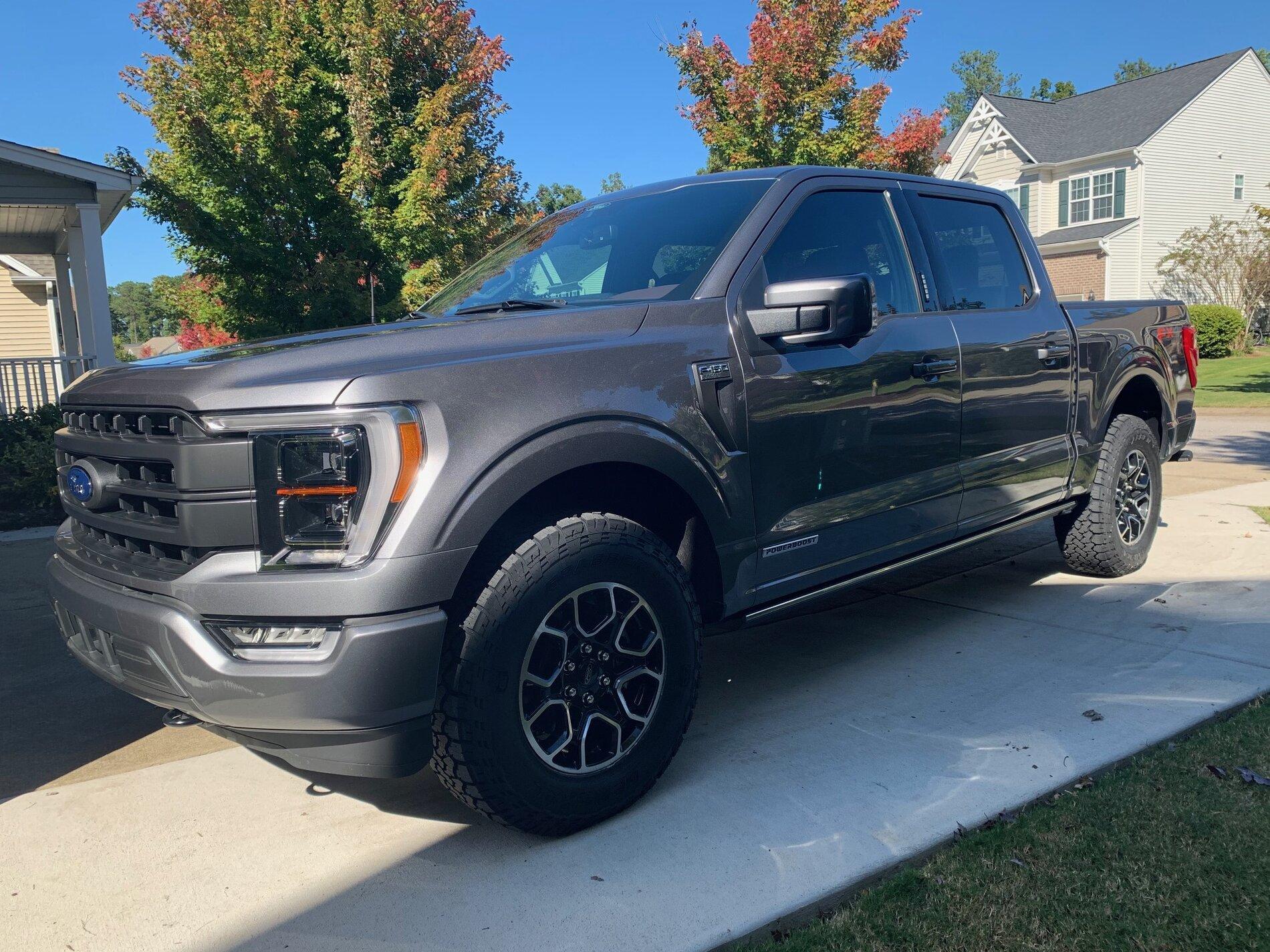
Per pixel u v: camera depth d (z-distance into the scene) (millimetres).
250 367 2326
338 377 2256
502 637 2348
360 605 2172
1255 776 2703
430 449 2262
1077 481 4586
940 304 3814
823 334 2857
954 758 2920
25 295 19578
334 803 2846
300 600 2180
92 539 2791
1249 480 7855
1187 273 29156
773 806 2676
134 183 12023
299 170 13484
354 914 2248
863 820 2576
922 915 2148
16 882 2434
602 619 2588
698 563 2971
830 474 3227
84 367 11859
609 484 2770
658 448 2686
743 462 2938
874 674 3715
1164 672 3561
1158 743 2963
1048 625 4227
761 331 2947
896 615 4508
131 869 2482
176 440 2295
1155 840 2410
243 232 13305
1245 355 26422
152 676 2395
